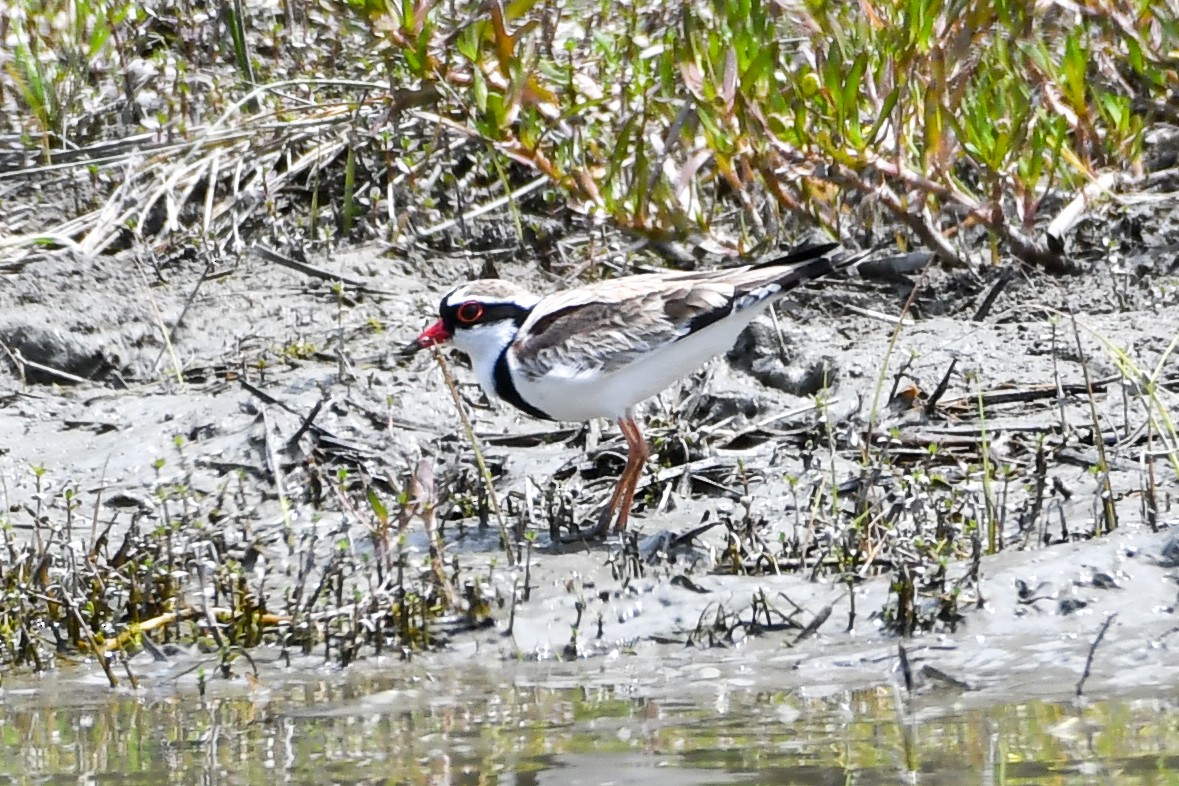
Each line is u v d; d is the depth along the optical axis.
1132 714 7.65
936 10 13.02
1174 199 14.59
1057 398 11.99
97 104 17.03
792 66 14.16
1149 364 12.53
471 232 15.55
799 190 14.37
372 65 15.99
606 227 15.15
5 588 10.05
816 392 12.72
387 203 15.71
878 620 9.25
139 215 15.66
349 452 12.12
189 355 14.02
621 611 9.57
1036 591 9.23
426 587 9.67
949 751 7.25
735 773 7.07
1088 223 14.68
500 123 13.60
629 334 10.68
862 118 14.18
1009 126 13.94
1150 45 13.86
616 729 7.81
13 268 14.93
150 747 7.83
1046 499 10.74
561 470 11.75
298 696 8.70
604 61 14.98
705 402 12.56
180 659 9.44
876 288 14.28
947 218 14.77
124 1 17.75
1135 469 10.98
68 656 9.60
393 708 8.38
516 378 10.91
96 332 14.12
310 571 10.26
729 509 10.98
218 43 17.72
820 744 7.43
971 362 12.87
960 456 11.42
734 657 8.98
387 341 13.94
